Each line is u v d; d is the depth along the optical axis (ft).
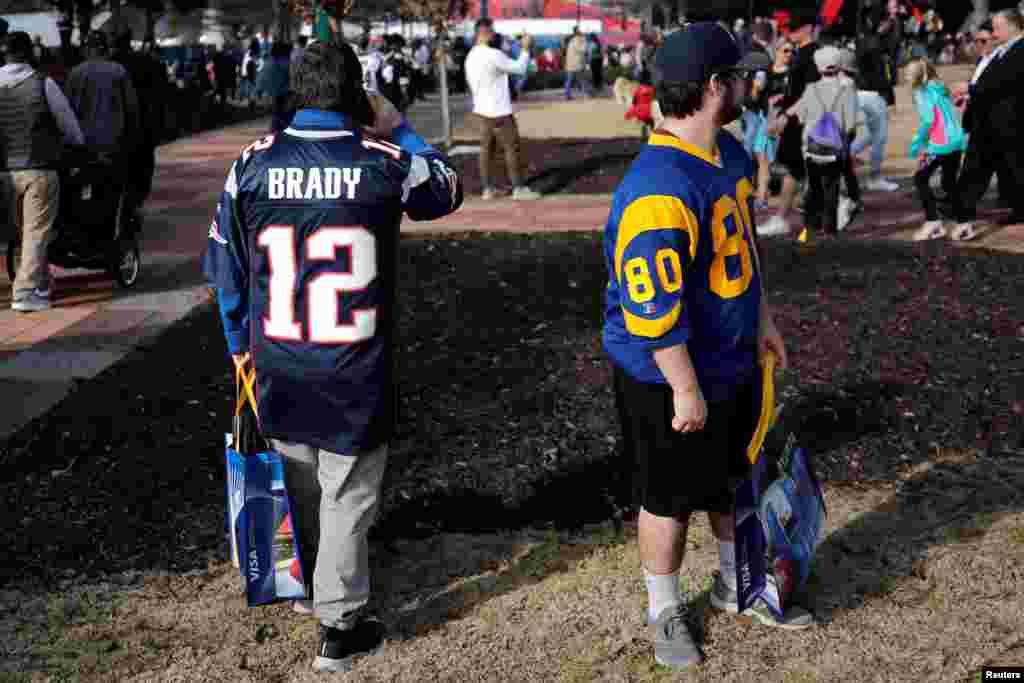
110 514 14.90
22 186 25.29
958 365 19.53
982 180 30.40
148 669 11.44
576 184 45.11
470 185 45.39
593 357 20.71
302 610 12.46
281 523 11.95
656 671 11.21
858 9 89.40
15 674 11.31
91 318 25.29
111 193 27.17
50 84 24.91
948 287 24.68
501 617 12.30
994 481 15.29
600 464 16.20
